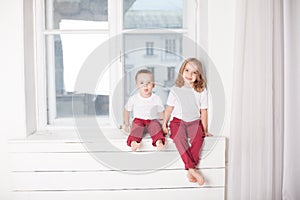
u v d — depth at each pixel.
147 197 2.34
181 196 2.34
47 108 2.55
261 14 2.10
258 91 2.13
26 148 2.27
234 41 2.22
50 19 2.51
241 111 2.17
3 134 2.33
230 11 2.32
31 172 2.29
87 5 2.51
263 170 2.14
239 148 2.20
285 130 2.23
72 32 2.50
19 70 2.30
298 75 2.19
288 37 2.18
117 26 2.50
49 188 2.30
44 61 2.52
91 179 2.31
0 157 2.33
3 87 2.31
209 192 2.34
